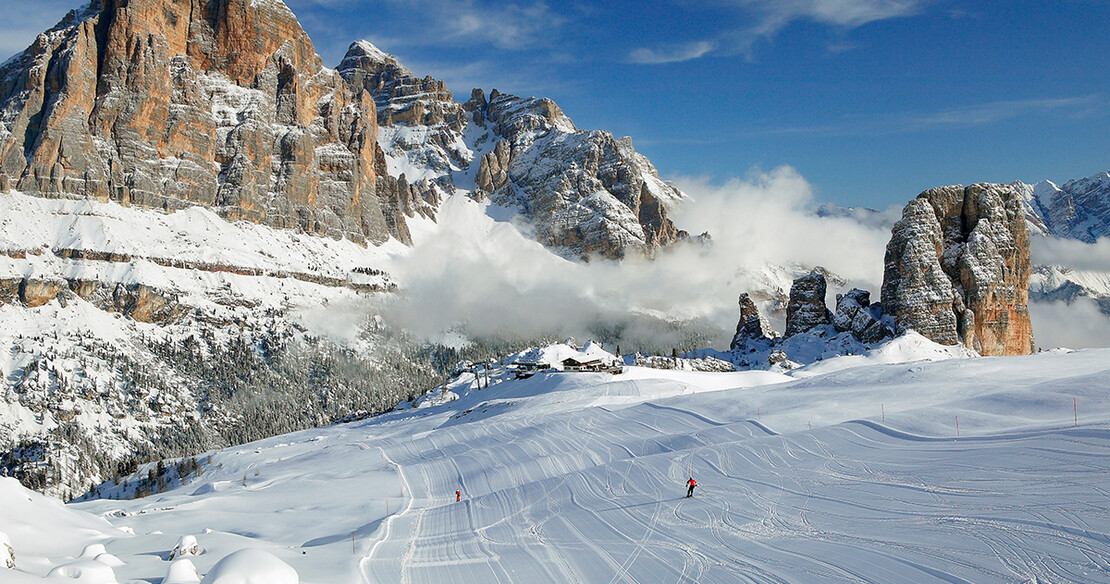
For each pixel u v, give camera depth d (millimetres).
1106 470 54781
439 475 104062
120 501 133750
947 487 57812
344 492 101938
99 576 43781
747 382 168000
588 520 64688
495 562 55938
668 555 52531
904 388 106938
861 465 67875
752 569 48000
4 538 47812
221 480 139750
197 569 53125
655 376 182250
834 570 46062
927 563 45094
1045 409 78562
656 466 79000
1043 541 45281
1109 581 39750
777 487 65500
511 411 153125
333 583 50562
